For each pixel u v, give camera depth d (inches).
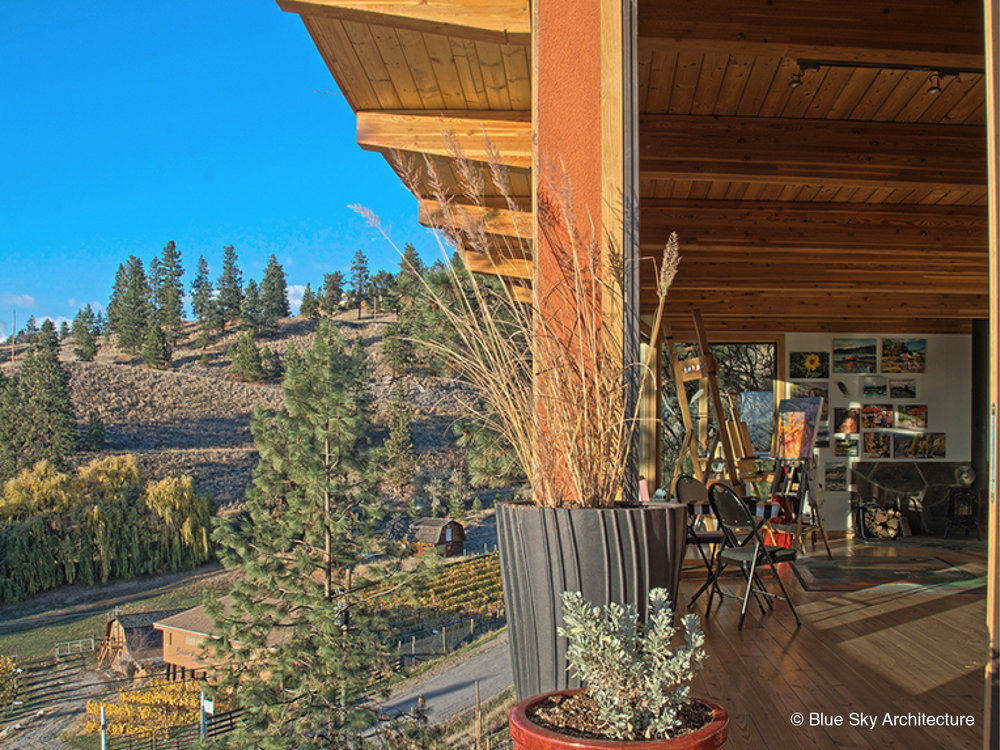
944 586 207.2
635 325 91.4
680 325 347.6
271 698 698.2
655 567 79.7
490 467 136.9
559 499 85.9
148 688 1074.7
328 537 772.0
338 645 737.0
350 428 788.0
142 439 2321.6
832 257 269.9
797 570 224.1
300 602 743.1
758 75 167.3
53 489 1568.7
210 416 2576.3
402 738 711.7
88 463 2073.1
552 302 95.3
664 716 52.1
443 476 1526.8
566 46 99.0
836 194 242.5
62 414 2087.8
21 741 935.0
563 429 84.8
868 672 123.0
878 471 355.6
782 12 131.0
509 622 86.6
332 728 709.9
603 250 94.3
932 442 355.6
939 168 188.1
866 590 200.8
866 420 355.6
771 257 267.0
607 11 95.9
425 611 1090.1
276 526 775.1
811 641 144.7
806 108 182.7
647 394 304.7
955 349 357.4
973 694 110.5
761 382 352.8
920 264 286.2
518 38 132.2
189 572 1582.2
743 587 206.7
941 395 356.5
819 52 132.5
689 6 132.0
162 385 2763.3
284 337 3464.6
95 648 1248.8
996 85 54.9
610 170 94.2
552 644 80.7
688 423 270.7
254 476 797.2
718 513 175.0
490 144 94.8
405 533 1061.8
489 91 176.2
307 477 767.7
